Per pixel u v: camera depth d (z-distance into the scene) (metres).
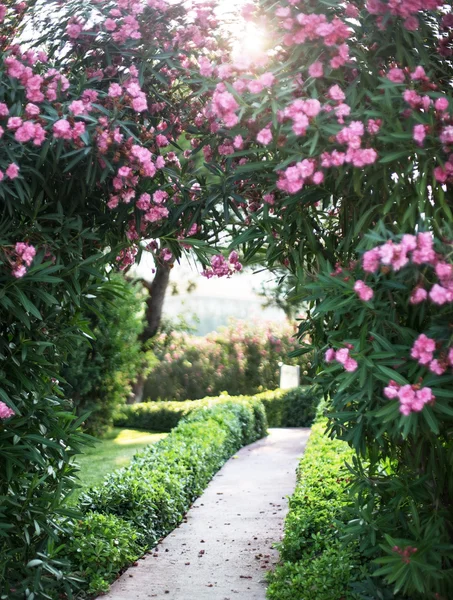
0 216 3.50
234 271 3.97
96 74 3.70
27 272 3.22
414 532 2.99
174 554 4.93
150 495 5.38
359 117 2.98
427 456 3.29
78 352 8.67
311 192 3.18
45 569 3.78
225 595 4.10
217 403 11.08
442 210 3.04
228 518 5.97
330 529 4.36
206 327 21.27
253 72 3.13
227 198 3.56
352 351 2.84
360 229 3.15
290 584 3.85
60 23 3.83
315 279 3.34
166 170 3.65
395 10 2.93
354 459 3.54
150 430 12.34
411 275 2.75
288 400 13.30
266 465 8.57
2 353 3.49
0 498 3.48
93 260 3.53
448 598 3.07
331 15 3.13
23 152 3.20
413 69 3.04
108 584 4.21
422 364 2.73
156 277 12.05
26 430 3.61
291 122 3.01
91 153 3.33
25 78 3.26
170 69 3.78
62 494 4.05
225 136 3.60
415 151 2.84
